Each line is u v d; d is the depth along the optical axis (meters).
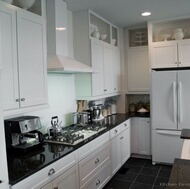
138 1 2.91
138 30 4.49
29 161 1.86
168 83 3.60
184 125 3.54
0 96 1.42
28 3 2.18
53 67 2.39
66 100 3.21
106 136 2.95
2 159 1.44
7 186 1.48
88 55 3.21
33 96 2.10
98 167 2.72
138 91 4.36
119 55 4.32
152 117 3.76
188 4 3.06
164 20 3.78
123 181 3.23
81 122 3.29
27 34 2.03
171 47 3.82
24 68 1.99
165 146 3.70
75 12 3.27
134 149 4.14
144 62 4.28
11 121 2.08
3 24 1.78
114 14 3.47
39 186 1.74
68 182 2.11
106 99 4.41
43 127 2.76
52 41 2.68
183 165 1.59
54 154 2.03
